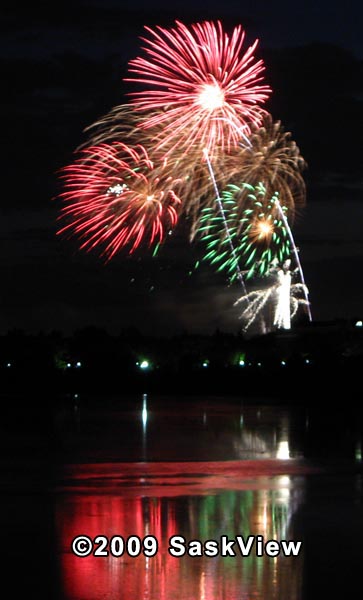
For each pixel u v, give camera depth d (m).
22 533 25.34
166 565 21.92
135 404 102.44
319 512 28.27
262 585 20.22
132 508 29.14
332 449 49.09
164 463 42.66
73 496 31.75
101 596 19.36
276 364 154.25
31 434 61.38
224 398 117.00
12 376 191.50
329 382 122.56
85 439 57.44
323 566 21.83
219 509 28.91
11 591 19.75
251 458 44.91
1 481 35.88
